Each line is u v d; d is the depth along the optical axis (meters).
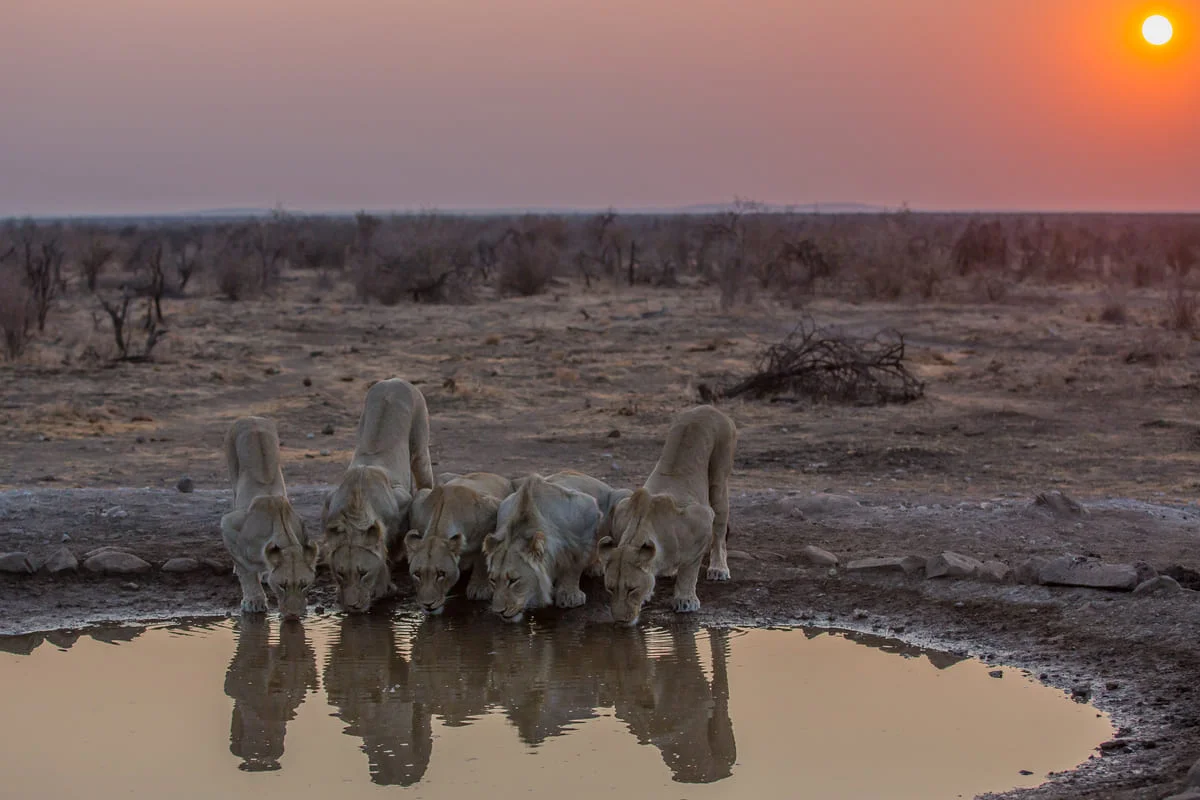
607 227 80.38
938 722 7.77
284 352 30.30
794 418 20.33
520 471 15.99
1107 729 7.58
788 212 120.75
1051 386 23.20
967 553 11.14
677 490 10.11
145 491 13.37
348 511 9.66
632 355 29.05
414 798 6.77
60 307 40.59
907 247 55.53
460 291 46.34
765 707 8.12
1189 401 21.67
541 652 9.23
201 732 7.77
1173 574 9.98
